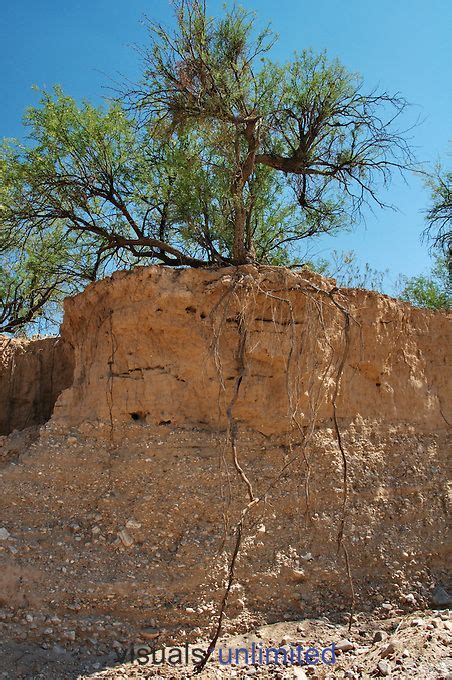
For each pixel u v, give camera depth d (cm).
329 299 994
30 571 795
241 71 1287
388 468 1004
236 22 1305
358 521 940
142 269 934
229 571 839
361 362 1023
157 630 794
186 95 1289
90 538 841
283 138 1422
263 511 899
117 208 1420
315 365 958
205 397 928
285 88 1349
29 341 1138
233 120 1255
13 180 1324
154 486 878
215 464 901
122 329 932
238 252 1219
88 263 1459
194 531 862
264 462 924
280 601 859
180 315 926
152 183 1384
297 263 1545
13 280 1606
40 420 1087
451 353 1141
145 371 927
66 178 1366
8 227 1340
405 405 1062
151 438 903
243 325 934
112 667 746
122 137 1384
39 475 862
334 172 1414
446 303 1769
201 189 1323
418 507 990
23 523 838
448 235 1748
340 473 952
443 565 973
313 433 953
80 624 777
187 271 938
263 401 938
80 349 958
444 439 1077
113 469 883
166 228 1471
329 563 898
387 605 899
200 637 804
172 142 1416
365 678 720
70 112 1366
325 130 1426
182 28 1291
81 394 931
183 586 823
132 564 827
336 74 1384
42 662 738
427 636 781
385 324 1062
